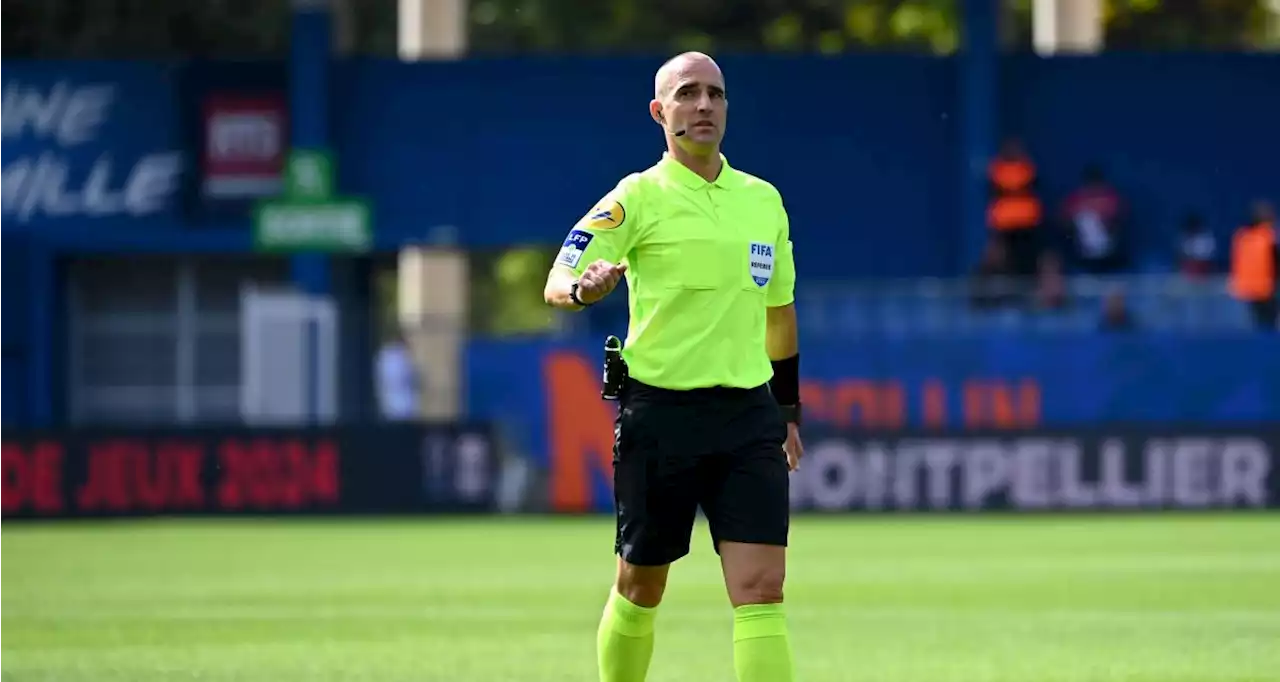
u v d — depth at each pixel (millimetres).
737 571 24109
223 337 113438
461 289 120188
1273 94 113125
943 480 95000
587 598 53000
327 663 37281
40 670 36094
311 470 96062
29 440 95312
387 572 62906
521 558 69000
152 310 113438
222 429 96000
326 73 112625
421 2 117875
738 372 24484
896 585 56281
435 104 114000
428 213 113812
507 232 113812
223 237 111438
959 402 102188
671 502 24578
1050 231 112938
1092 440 94125
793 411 26844
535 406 101062
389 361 113125
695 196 24609
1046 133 113625
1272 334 101562
